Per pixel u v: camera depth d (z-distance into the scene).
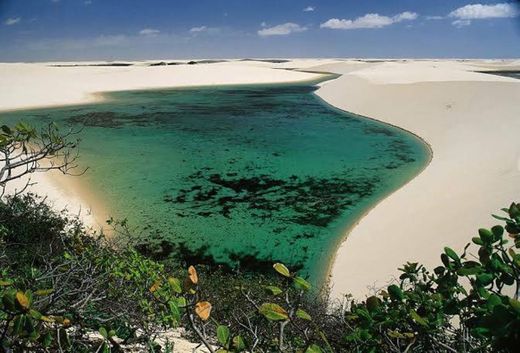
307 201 12.59
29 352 2.07
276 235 10.44
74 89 40.47
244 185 13.98
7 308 1.55
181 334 4.15
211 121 25.88
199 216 11.41
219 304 4.89
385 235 10.20
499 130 17.72
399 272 8.59
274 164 16.47
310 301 6.85
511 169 12.89
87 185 13.19
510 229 1.87
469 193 11.74
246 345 1.55
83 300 2.47
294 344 2.76
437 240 9.50
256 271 8.91
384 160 16.95
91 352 2.43
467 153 16.12
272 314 1.53
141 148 18.59
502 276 1.69
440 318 1.88
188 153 17.94
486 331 1.14
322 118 26.89
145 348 2.93
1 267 3.34
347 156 17.64
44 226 7.27
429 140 19.77
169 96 38.97
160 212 11.56
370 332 1.89
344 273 8.83
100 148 18.31
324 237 10.35
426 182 13.74
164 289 2.95
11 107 29.52
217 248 9.80
